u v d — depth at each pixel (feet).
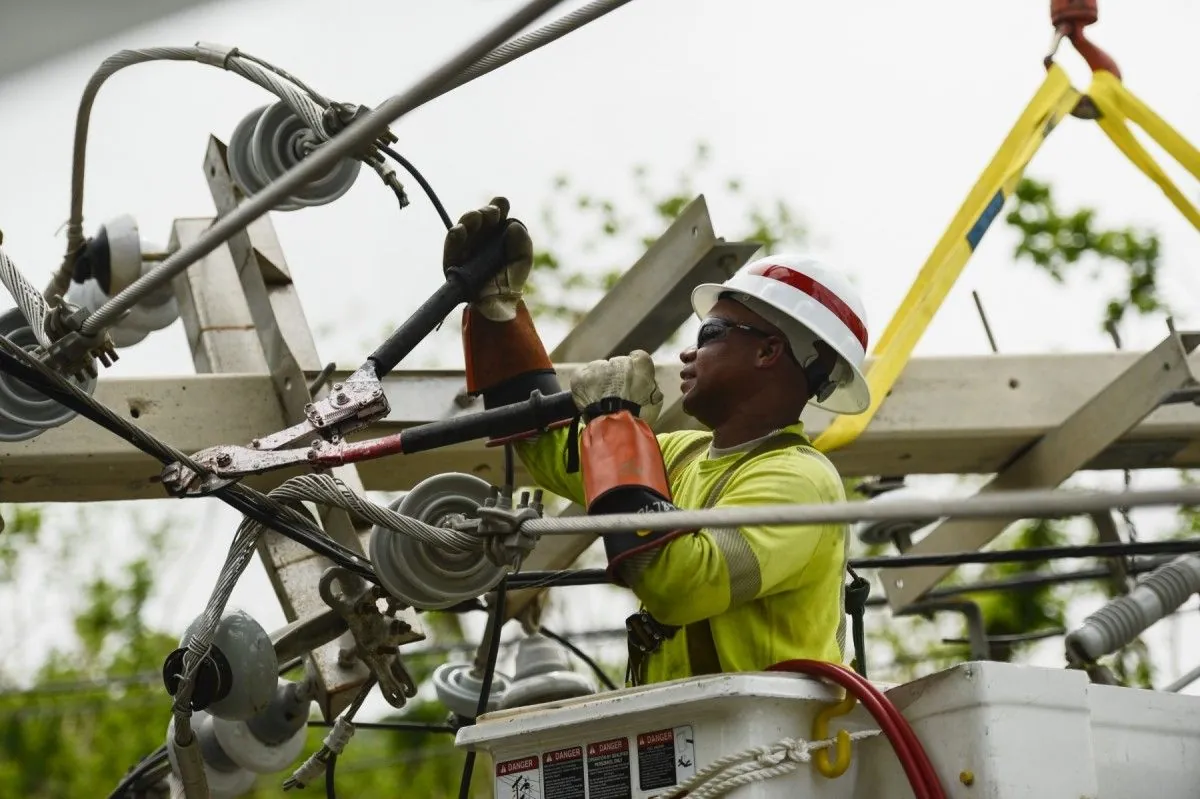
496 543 12.63
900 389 21.12
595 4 11.90
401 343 14.35
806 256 15.12
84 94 16.07
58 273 19.77
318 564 17.44
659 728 12.70
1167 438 22.41
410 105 10.18
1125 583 25.58
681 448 15.33
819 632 13.94
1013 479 22.08
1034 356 21.63
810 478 13.79
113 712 60.39
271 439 13.99
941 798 12.15
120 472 18.42
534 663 21.16
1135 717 13.65
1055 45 20.30
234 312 20.33
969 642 25.90
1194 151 19.70
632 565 13.03
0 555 64.80
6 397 14.58
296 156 16.22
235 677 15.02
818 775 12.60
